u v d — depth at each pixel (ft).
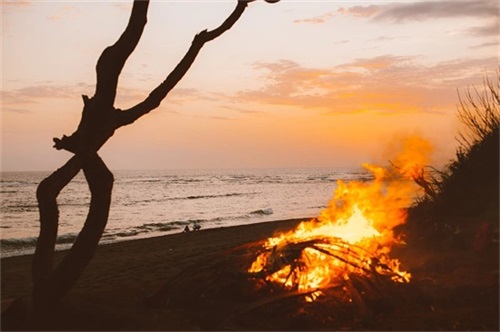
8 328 15.49
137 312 16.87
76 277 16.28
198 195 166.09
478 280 18.44
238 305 16.21
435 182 31.78
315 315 15.37
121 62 16.10
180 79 17.22
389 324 15.06
